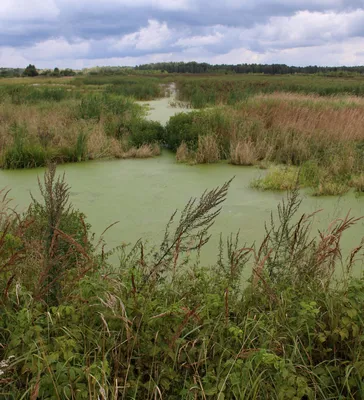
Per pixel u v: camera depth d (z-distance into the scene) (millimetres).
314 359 2781
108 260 4668
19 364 2420
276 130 10789
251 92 22984
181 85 31344
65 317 2672
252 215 6137
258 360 2395
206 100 21375
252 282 3279
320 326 2768
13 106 15547
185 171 8719
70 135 10500
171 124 11398
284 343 2781
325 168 8477
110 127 11867
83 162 9523
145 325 2645
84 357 2410
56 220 2979
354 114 12328
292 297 3064
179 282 3324
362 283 2898
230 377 2346
